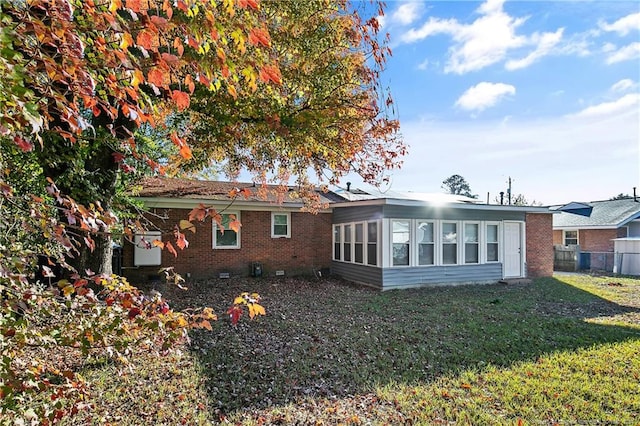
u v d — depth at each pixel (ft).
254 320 24.85
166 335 6.88
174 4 5.08
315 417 12.59
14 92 3.83
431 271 40.65
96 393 13.50
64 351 15.89
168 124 24.00
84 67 5.21
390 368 16.97
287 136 22.08
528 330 23.08
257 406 13.37
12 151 7.22
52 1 4.39
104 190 18.38
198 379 15.37
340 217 46.75
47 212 6.88
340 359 18.06
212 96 20.45
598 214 67.00
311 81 21.99
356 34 22.50
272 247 44.88
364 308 29.25
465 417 12.45
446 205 40.68
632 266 54.60
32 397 9.26
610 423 12.12
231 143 25.29
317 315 26.76
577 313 28.53
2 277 5.10
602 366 16.92
